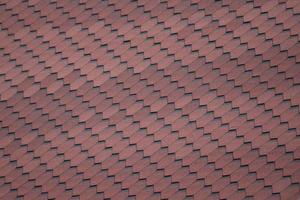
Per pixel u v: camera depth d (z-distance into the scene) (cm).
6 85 1449
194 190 1268
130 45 1432
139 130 1344
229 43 1388
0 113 1420
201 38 1406
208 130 1314
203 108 1337
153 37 1430
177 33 1423
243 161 1270
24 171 1355
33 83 1439
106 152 1337
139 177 1301
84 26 1476
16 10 1531
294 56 1341
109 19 1471
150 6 1466
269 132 1283
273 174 1245
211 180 1269
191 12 1440
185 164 1293
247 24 1399
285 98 1307
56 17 1501
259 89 1329
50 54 1462
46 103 1411
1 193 1341
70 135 1368
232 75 1355
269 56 1355
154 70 1394
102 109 1379
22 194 1332
